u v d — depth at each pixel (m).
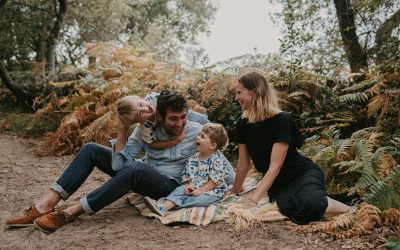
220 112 6.34
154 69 8.26
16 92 11.73
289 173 3.39
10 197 4.42
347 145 4.17
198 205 3.42
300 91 5.81
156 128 3.60
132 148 3.61
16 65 15.34
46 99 10.12
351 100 5.35
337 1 8.16
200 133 3.53
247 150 3.55
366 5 7.51
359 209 3.12
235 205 3.38
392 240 2.71
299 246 2.80
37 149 7.32
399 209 3.13
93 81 8.09
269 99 3.32
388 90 4.76
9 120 9.77
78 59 16.86
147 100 3.65
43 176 5.44
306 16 8.66
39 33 14.99
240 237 3.00
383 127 4.65
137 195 3.82
